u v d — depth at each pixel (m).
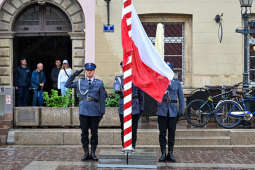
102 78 12.91
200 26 12.82
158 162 7.82
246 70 10.89
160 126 7.91
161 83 7.61
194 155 8.59
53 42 16.38
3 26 13.12
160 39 10.69
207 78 12.83
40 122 10.06
